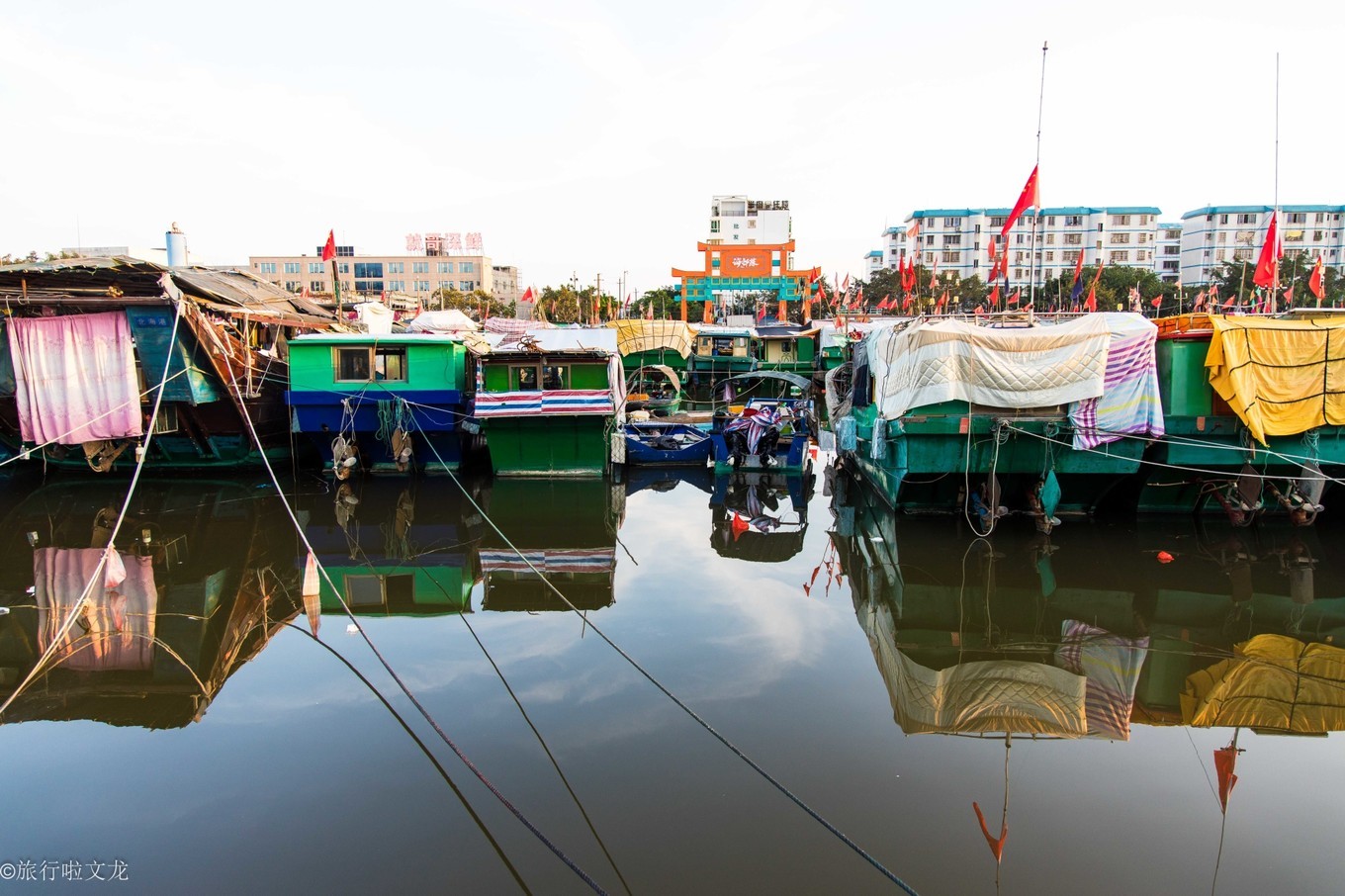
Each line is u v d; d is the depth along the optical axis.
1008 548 14.09
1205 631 10.85
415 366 20.00
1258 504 14.55
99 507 17.59
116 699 8.91
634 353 33.31
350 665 9.73
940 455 14.48
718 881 6.00
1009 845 6.46
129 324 17.94
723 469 22.39
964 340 13.93
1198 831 6.68
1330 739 8.20
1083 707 8.84
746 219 102.50
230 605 11.83
